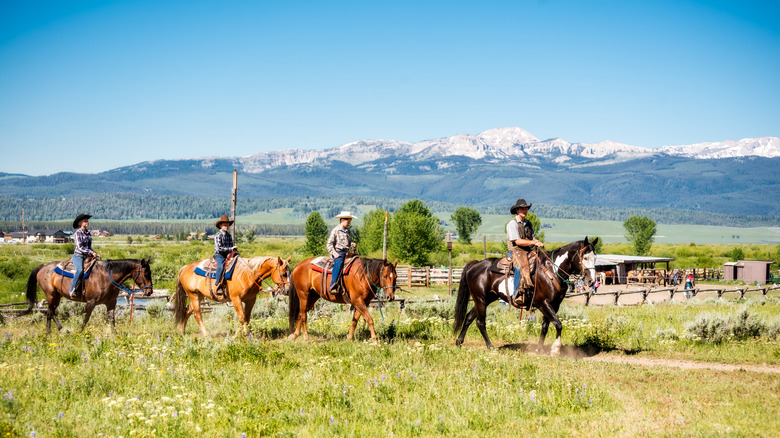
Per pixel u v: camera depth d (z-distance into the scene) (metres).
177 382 9.04
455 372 9.99
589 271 12.07
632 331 15.95
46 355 10.84
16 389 8.29
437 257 74.31
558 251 12.70
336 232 13.58
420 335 15.14
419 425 7.42
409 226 67.25
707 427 7.26
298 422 7.47
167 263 65.69
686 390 9.34
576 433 7.16
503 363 10.79
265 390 8.73
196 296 14.24
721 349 13.29
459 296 14.03
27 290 14.70
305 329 14.05
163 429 6.91
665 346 13.82
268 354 10.95
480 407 8.16
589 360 11.98
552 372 10.22
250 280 13.37
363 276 13.11
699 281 64.38
